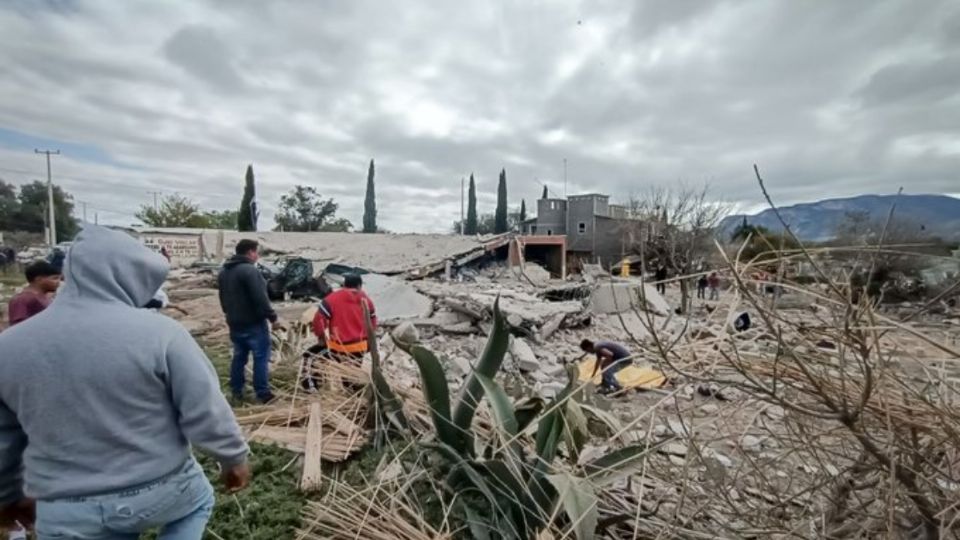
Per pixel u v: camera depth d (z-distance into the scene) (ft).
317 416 12.92
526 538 8.50
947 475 5.30
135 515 4.84
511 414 9.57
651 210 70.49
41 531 4.73
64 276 4.99
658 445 8.78
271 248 77.77
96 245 4.98
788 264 5.71
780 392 5.76
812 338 5.42
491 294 41.16
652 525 8.32
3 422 4.81
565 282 64.28
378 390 12.21
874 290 5.41
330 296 16.70
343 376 15.05
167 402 5.05
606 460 9.31
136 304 5.18
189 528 5.46
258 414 13.50
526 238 91.91
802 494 7.09
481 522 8.63
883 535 6.27
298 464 11.09
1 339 4.66
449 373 21.72
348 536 8.46
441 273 72.54
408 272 65.87
